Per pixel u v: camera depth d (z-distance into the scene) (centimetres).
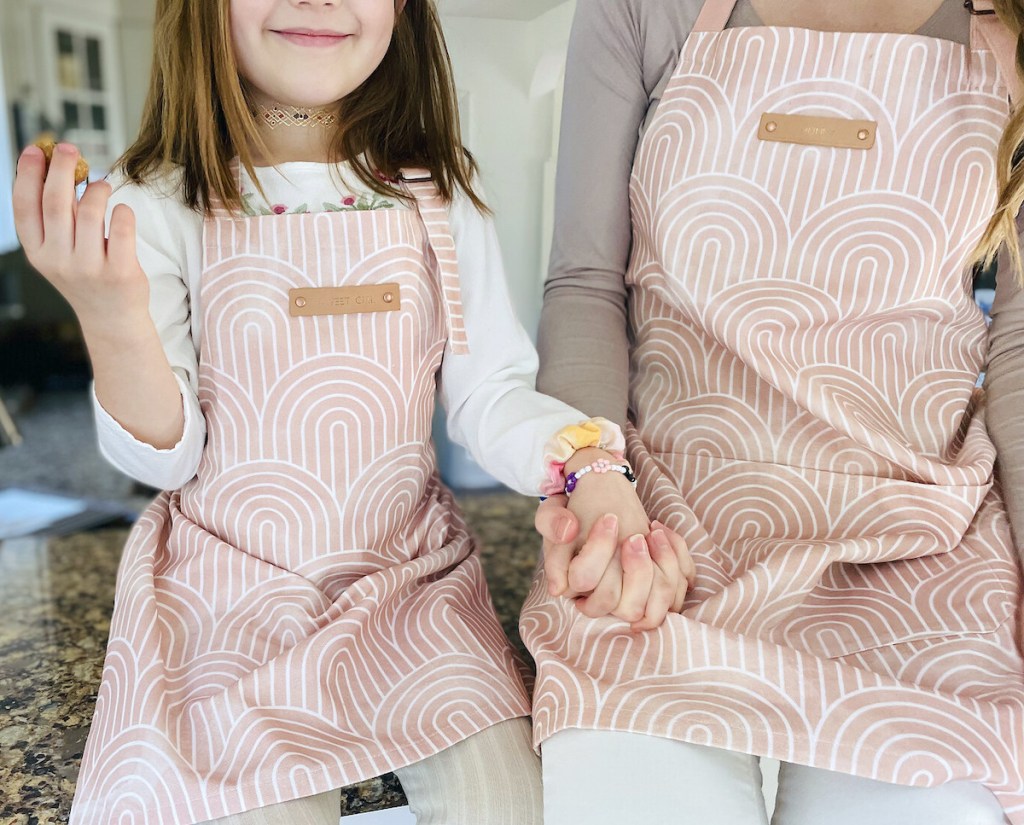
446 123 99
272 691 77
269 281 87
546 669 77
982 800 67
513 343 98
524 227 143
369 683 81
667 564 78
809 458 88
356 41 86
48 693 111
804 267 88
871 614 79
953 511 84
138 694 76
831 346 89
